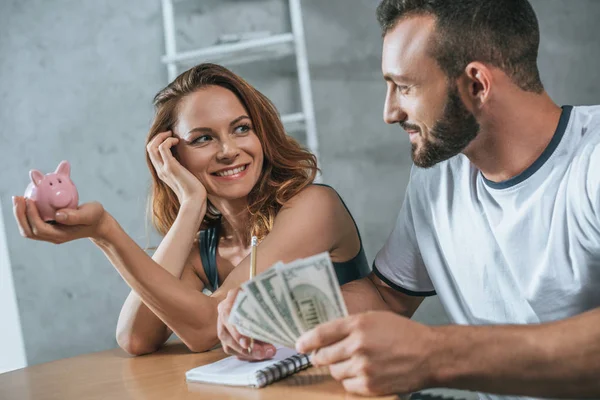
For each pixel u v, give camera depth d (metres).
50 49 3.27
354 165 3.17
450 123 1.18
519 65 1.16
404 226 1.49
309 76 3.16
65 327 3.29
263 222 1.72
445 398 2.48
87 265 3.28
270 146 1.75
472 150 1.22
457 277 1.38
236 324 1.02
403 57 1.18
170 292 1.41
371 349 0.91
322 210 1.69
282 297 0.95
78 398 1.15
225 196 1.70
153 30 3.22
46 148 3.29
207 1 3.18
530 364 0.92
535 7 3.10
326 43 3.15
